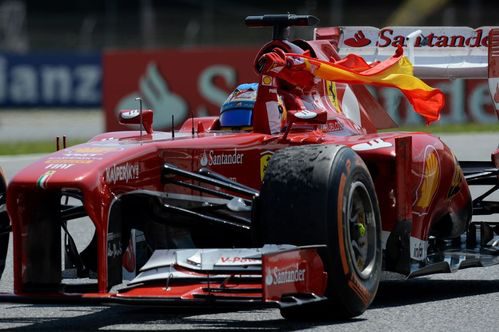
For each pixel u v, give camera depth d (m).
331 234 18.53
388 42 27.69
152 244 20.84
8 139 73.38
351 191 19.11
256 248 19.20
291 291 17.86
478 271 26.81
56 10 131.75
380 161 21.58
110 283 18.39
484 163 26.77
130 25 115.50
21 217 18.39
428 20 116.44
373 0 126.00
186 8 130.00
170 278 19.02
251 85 23.11
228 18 118.38
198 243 22.28
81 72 96.25
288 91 22.67
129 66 74.69
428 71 27.22
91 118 93.44
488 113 74.19
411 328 18.97
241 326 19.20
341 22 114.44
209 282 18.62
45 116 95.81
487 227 25.05
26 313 21.34
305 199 18.59
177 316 20.53
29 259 18.56
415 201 22.25
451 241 25.81
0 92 97.38
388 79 22.97
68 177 17.94
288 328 18.92
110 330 19.11
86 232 32.69
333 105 23.72
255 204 19.16
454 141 59.19
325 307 19.19
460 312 20.78
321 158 18.86
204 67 73.88
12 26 117.69
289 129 21.28
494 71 24.89
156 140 20.42
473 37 27.05
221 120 22.89
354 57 23.44
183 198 20.23
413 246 22.31
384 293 23.41
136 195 19.44
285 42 23.19
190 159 20.20
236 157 20.94
